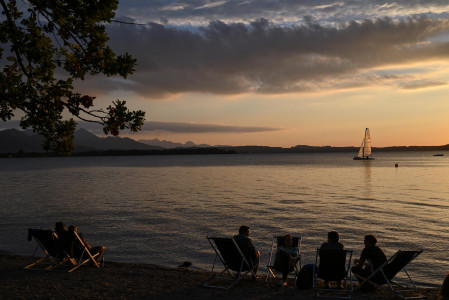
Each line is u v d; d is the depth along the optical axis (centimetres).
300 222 2453
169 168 12038
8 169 12331
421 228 2233
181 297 739
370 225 2338
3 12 727
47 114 764
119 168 12300
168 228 2252
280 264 839
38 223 2425
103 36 779
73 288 796
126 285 827
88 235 2056
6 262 1055
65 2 735
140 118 769
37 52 749
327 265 760
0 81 727
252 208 3102
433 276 1360
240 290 793
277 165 13675
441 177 6994
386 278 752
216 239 827
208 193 4334
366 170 9756
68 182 6225
